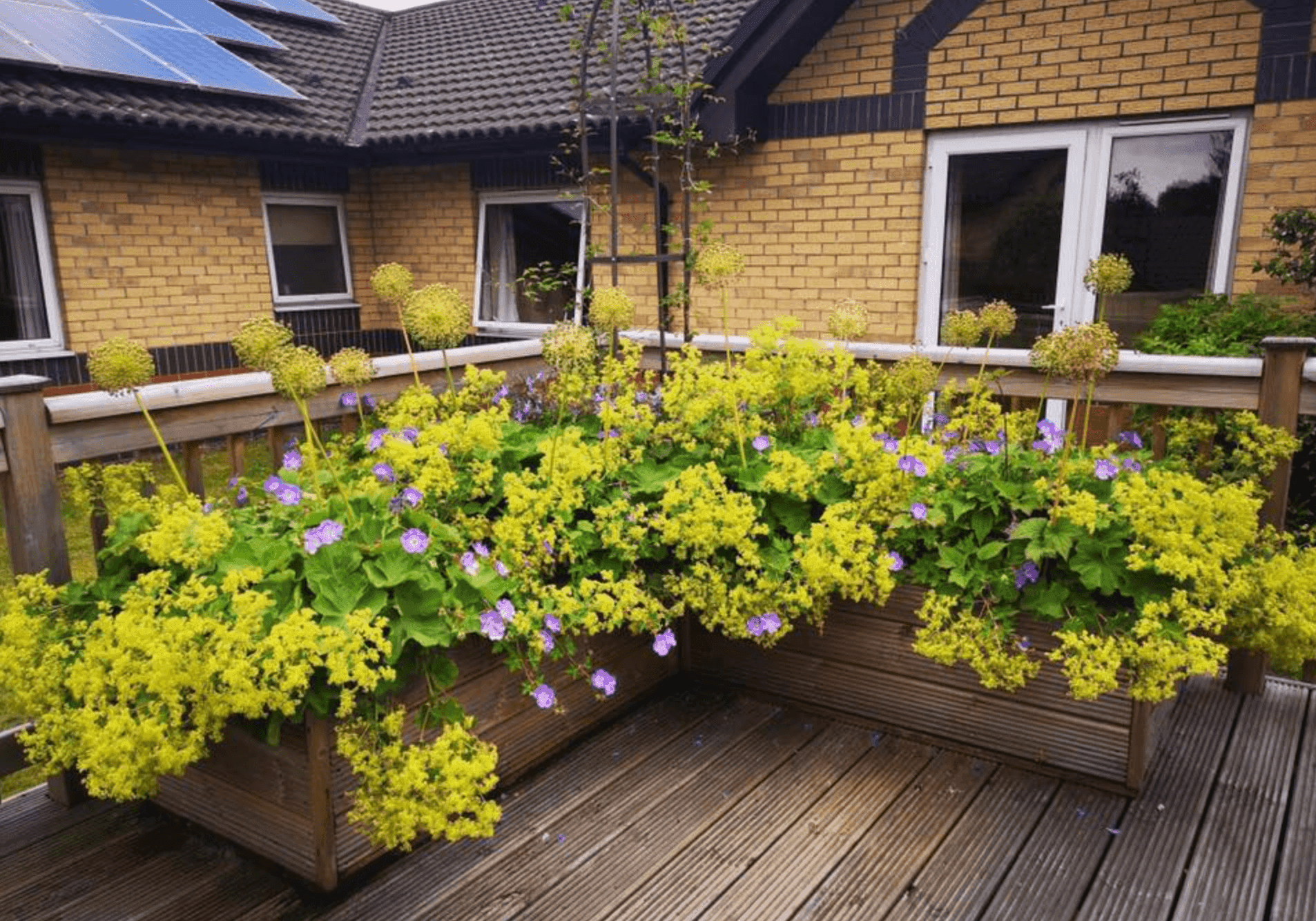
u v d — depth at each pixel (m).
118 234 7.92
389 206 9.67
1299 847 2.46
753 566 2.90
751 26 6.42
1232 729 3.06
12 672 2.36
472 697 2.66
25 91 6.70
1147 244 5.94
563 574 3.01
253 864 2.49
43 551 2.65
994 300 6.48
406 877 2.42
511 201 8.90
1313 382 3.04
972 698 2.89
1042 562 2.72
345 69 10.14
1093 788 2.73
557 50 9.23
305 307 9.41
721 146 6.91
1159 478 2.72
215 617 2.29
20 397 2.59
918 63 6.38
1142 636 2.47
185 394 2.97
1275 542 2.91
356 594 2.34
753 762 2.90
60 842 2.60
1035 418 3.36
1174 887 2.32
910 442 3.04
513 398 3.85
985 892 2.31
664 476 3.21
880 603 2.75
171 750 2.12
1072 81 5.93
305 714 2.25
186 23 9.00
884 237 6.70
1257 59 5.39
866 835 2.54
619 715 3.21
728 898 2.31
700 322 7.57
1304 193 5.38
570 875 2.40
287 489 2.64
